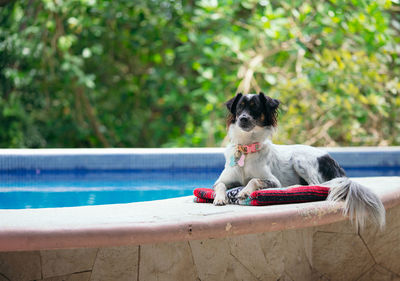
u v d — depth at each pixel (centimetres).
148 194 482
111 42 1098
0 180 562
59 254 241
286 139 793
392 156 614
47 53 966
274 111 356
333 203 285
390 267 338
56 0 934
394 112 809
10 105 966
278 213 259
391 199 314
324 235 326
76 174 584
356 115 788
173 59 1141
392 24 907
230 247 274
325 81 796
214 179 596
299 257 309
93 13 1044
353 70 769
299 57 861
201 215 245
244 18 1021
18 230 212
